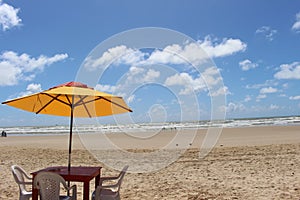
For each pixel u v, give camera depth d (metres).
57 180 4.56
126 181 8.16
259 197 6.17
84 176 4.79
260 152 12.63
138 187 7.41
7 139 26.56
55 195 4.56
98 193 5.07
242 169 9.24
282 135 23.53
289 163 9.92
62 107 5.92
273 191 6.59
